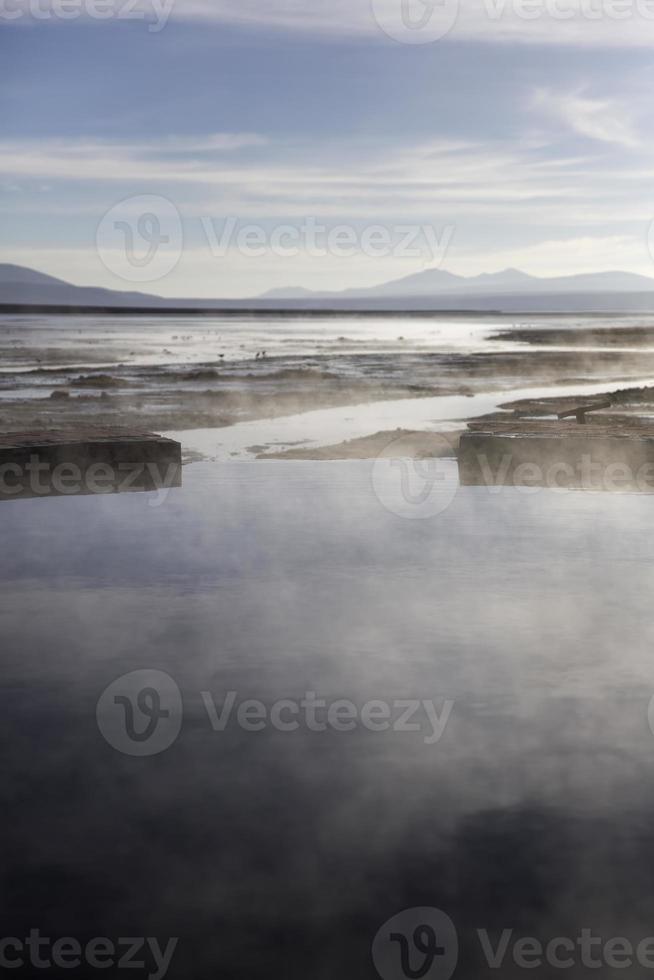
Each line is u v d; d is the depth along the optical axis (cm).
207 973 119
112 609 282
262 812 158
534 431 550
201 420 1142
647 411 966
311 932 127
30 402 1330
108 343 2927
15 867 142
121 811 158
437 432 980
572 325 5356
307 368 1972
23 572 329
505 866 142
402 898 134
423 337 3578
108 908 133
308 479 559
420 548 369
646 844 148
